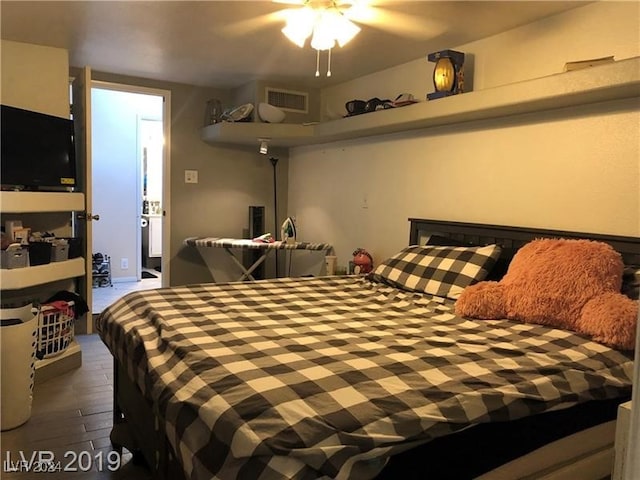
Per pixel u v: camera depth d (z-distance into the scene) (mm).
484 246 2820
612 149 2395
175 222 4652
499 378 1451
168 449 1588
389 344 1738
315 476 1080
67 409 2680
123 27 3006
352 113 3801
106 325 2318
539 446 1566
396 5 2531
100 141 5969
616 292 1948
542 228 2701
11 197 2902
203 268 4816
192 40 3236
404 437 1186
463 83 3086
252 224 4793
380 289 2818
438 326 2057
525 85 2445
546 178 2691
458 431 1308
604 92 2209
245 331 1883
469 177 3148
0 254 2854
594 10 2455
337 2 2498
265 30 3020
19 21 2930
